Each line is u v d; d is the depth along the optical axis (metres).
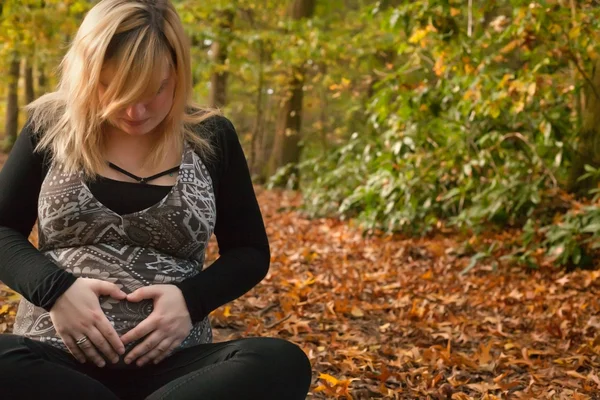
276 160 13.00
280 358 1.59
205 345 1.73
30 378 1.48
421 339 3.70
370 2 13.79
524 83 5.45
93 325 1.64
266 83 14.80
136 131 1.71
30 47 10.44
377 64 11.61
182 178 1.79
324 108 15.23
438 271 5.71
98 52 1.62
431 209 7.07
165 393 1.51
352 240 7.00
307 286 4.79
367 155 8.23
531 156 6.57
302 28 11.32
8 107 19.89
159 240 1.78
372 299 4.69
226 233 1.96
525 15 5.54
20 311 1.81
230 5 12.58
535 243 5.72
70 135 1.73
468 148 6.68
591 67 6.02
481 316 4.37
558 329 3.89
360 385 2.84
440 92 6.87
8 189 1.80
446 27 6.05
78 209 1.73
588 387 2.94
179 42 1.70
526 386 3.01
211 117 1.92
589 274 5.18
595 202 5.79
